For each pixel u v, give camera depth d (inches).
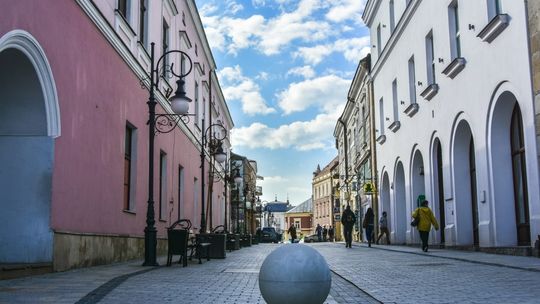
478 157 635.5
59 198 395.9
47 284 315.0
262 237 2402.8
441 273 401.1
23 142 382.3
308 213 4579.2
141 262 534.6
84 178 446.0
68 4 415.2
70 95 418.6
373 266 490.3
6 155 381.1
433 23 808.3
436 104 801.6
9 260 374.6
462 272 402.3
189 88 1005.8
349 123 1946.4
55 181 389.4
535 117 498.3
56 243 386.6
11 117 380.2
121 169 554.9
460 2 695.1
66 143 409.7
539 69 487.8
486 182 611.5
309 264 185.5
